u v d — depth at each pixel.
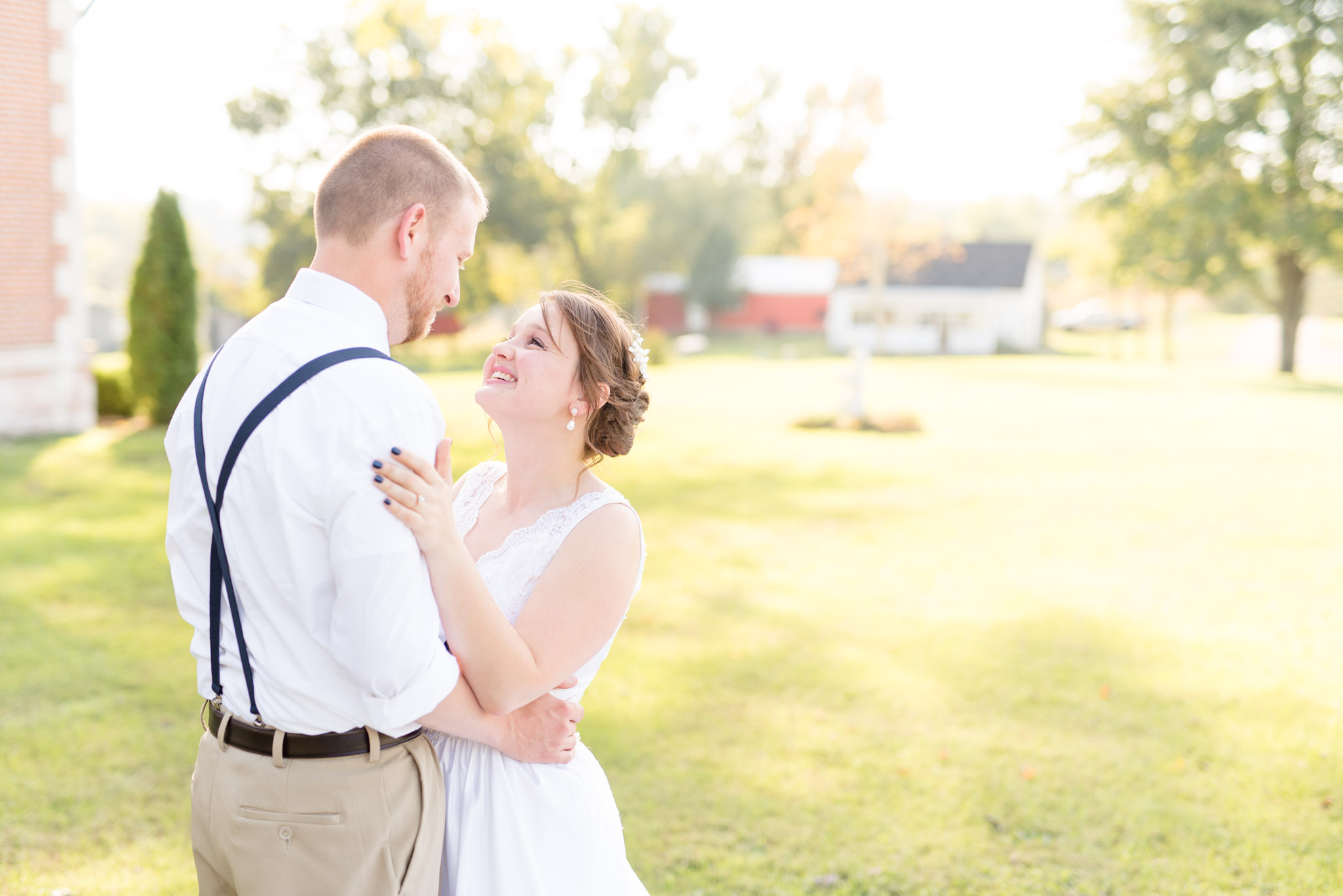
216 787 1.63
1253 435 15.72
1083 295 60.25
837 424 17.12
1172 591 7.16
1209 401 21.52
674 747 4.38
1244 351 42.56
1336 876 3.34
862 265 38.06
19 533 8.10
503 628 1.63
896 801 3.89
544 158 39.22
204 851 1.70
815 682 5.26
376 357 1.52
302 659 1.52
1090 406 20.50
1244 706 4.93
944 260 47.84
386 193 1.56
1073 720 4.75
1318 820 3.73
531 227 38.66
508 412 1.92
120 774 3.97
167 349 14.17
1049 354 43.81
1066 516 9.84
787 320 53.75
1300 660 5.63
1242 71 29.67
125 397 14.93
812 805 3.85
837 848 3.52
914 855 3.48
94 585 6.69
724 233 50.09
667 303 53.59
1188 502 10.46
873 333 46.12
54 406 13.17
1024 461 13.48
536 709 1.84
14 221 12.39
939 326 46.22
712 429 17.00
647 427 17.25
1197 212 29.88
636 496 10.91
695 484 11.70
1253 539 8.77
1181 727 4.65
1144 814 3.79
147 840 3.47
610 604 1.85
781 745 4.43
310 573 1.49
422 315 1.69
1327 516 9.65
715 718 4.74
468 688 1.67
